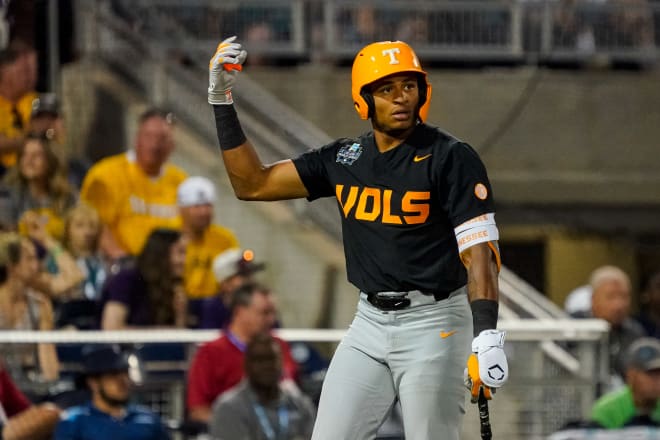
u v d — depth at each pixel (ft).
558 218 193.98
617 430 93.97
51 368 99.35
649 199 195.00
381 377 60.54
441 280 59.52
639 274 197.88
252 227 146.92
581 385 104.58
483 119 188.75
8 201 118.01
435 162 58.80
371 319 60.64
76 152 157.89
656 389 100.01
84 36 161.38
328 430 60.44
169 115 137.18
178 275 110.93
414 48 184.55
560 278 195.72
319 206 148.15
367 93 59.31
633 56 189.47
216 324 114.52
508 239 193.77
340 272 142.51
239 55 62.34
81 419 94.27
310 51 181.16
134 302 109.40
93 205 128.67
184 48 167.84
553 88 191.01
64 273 112.06
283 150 147.64
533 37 188.14
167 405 100.83
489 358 54.75
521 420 104.47
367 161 60.34
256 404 95.81
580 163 193.26
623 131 193.77
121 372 94.53
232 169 63.10
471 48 186.29
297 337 103.91
